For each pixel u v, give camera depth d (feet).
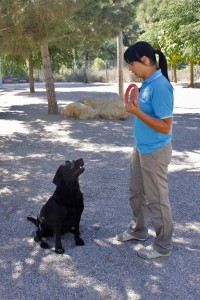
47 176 18.65
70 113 35.63
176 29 60.90
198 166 19.88
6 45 24.17
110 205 14.82
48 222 11.54
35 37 24.70
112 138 27.02
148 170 9.78
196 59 59.77
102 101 35.68
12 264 10.84
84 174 18.78
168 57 66.39
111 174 18.74
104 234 12.46
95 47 35.53
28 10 22.86
